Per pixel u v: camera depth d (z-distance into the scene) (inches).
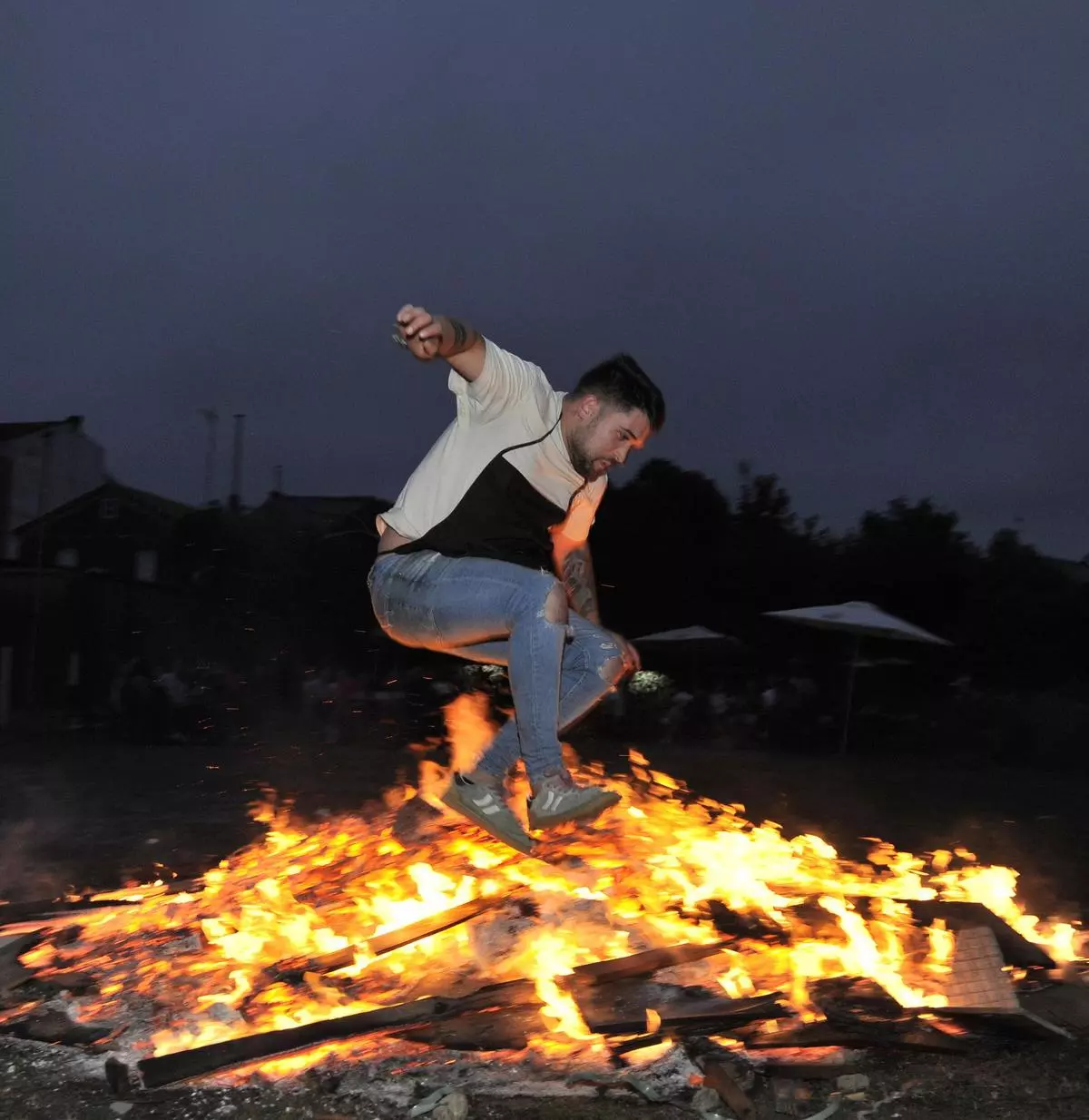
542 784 126.0
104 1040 138.4
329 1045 135.6
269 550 1437.0
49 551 1546.5
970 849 342.3
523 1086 122.4
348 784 511.2
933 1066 127.0
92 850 322.7
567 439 132.0
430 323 121.7
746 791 521.7
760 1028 132.6
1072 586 1248.8
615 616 1403.8
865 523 1343.5
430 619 131.6
